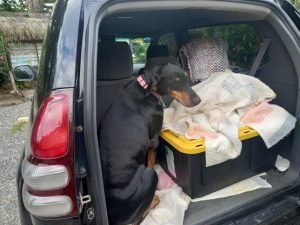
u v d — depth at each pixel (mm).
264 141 1642
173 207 1544
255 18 1775
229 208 1520
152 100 1783
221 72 1986
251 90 1783
